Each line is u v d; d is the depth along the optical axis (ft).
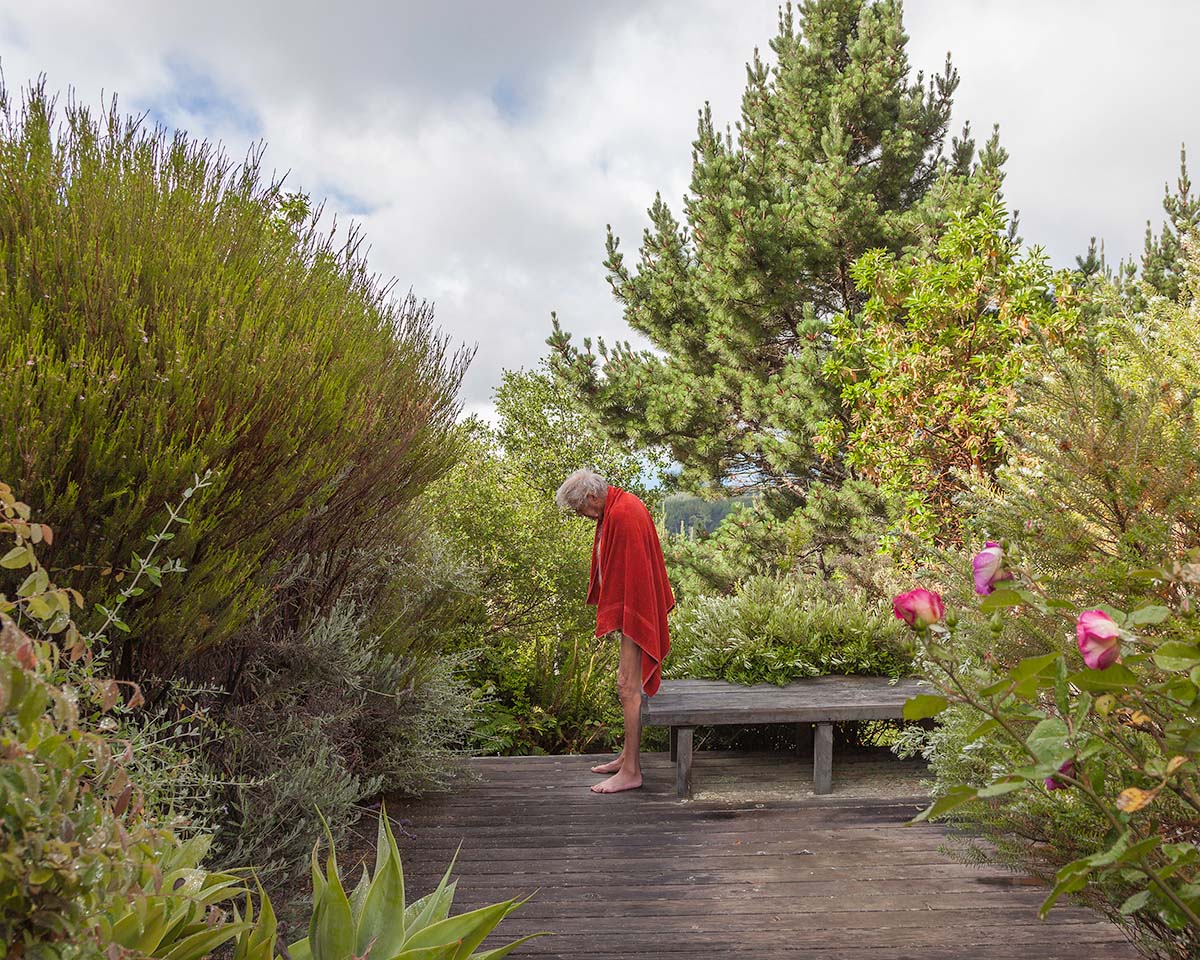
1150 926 5.67
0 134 8.18
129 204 8.71
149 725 7.22
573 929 9.09
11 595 6.98
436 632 16.69
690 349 38.37
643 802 13.71
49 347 7.01
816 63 39.37
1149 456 5.70
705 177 35.63
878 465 23.26
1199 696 3.74
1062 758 3.59
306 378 9.17
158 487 7.32
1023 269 22.09
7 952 2.89
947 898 9.77
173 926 4.28
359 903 5.64
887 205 38.65
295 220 12.21
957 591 7.48
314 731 10.28
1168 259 40.27
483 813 13.20
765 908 9.57
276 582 10.97
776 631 16.66
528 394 43.45
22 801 2.94
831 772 14.43
